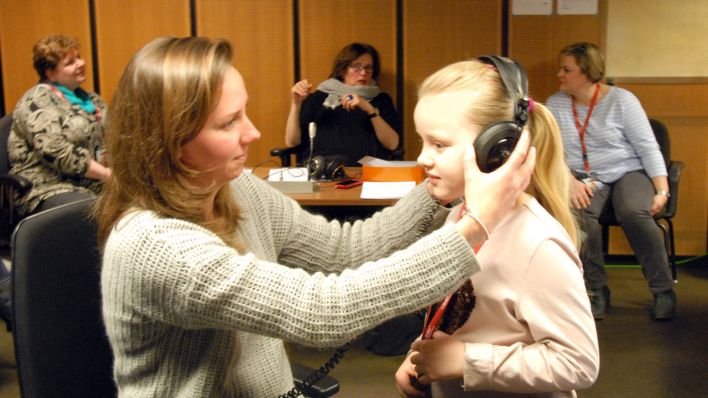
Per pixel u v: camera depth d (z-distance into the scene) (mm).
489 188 938
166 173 971
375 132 3863
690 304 3574
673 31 4074
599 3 4102
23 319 1096
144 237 926
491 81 1059
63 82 3416
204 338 1009
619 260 4344
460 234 919
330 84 3910
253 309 905
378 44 4273
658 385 2705
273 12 4262
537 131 1134
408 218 1278
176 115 926
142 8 4266
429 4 4207
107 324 996
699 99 4129
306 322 905
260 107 4367
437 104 1054
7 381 2787
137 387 1016
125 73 980
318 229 1312
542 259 1030
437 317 1141
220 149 968
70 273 1180
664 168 3461
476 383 1049
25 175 3314
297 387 1251
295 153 3949
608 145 3553
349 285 920
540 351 1030
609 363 2902
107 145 1008
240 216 1165
